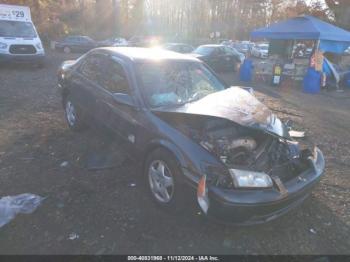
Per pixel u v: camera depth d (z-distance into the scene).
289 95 11.05
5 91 8.41
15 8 13.27
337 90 13.05
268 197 2.76
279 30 13.28
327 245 2.96
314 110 8.73
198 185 2.78
